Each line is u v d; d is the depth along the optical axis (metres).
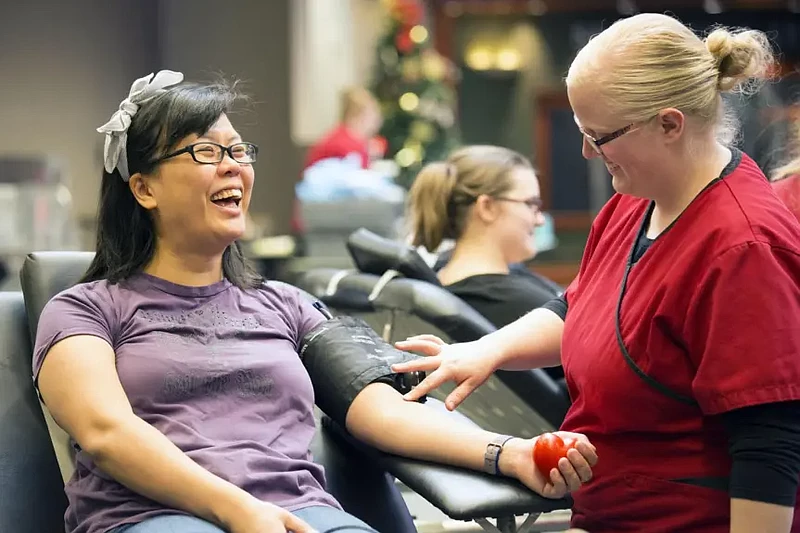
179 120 2.11
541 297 3.19
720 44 1.87
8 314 2.35
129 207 2.17
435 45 10.98
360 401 2.17
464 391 2.19
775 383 1.73
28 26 9.14
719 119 1.90
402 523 2.35
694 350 1.83
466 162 3.31
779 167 2.65
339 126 8.02
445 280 3.27
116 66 9.39
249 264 2.32
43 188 6.43
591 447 1.91
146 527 1.85
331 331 2.29
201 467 1.88
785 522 1.75
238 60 9.47
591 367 1.96
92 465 2.02
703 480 1.88
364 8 9.92
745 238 1.78
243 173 2.16
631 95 1.81
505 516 1.92
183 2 9.48
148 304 2.11
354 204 6.73
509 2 10.97
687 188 1.90
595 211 11.02
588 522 2.02
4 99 9.09
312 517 1.94
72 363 1.94
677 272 1.83
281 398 2.12
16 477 2.21
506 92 11.09
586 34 11.04
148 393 2.01
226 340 2.13
